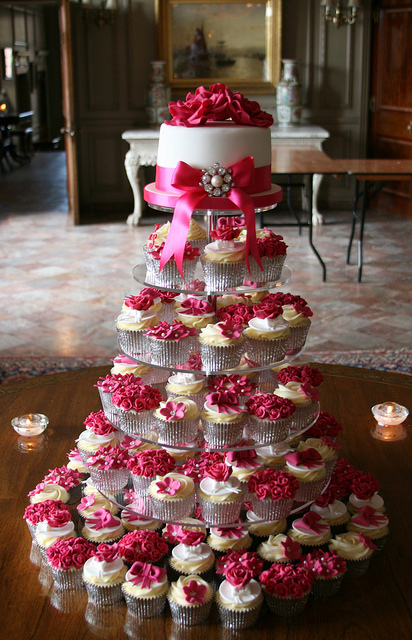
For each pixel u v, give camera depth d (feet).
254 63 22.98
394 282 16.28
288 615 4.32
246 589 4.28
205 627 4.25
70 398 6.98
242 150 4.61
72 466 5.74
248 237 4.55
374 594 4.51
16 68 39.34
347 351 12.22
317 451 5.16
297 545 4.75
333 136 23.76
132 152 21.56
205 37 22.71
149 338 5.08
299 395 5.26
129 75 23.17
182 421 4.83
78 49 22.90
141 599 4.25
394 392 7.08
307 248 19.38
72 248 19.53
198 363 5.22
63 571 4.46
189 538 4.69
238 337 4.93
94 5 22.43
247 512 4.98
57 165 36.78
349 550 4.72
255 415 4.86
